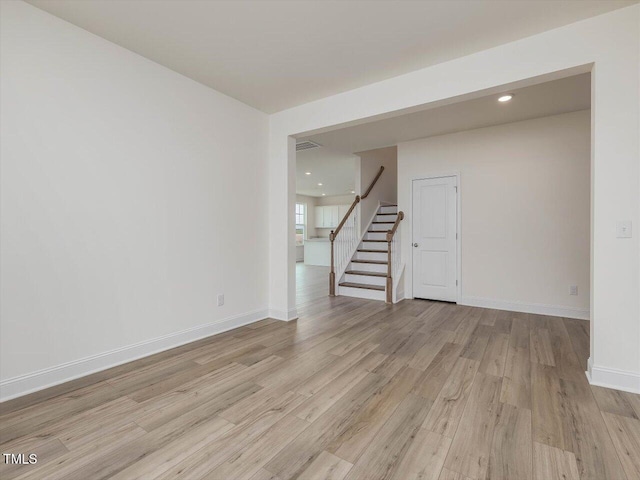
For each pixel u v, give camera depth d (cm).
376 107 316
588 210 387
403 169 523
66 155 227
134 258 267
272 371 250
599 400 203
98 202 244
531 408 196
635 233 210
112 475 143
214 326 337
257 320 389
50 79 219
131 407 197
